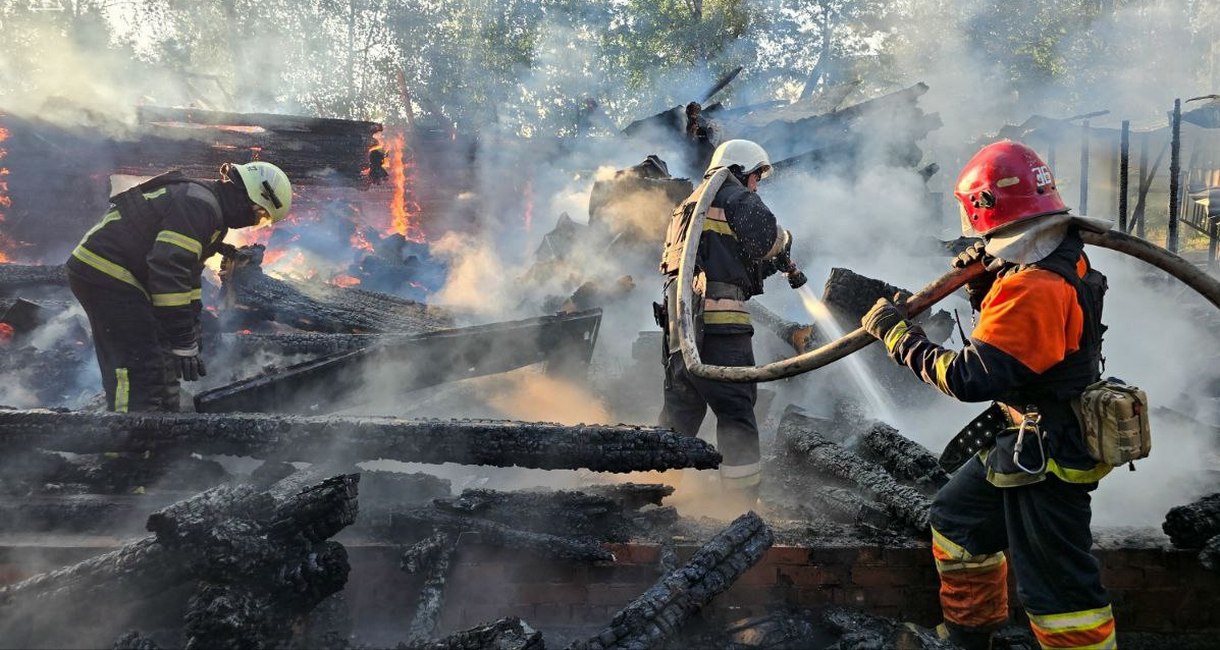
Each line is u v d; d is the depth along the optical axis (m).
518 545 3.22
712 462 3.38
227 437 3.61
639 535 3.39
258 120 12.77
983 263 2.64
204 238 4.32
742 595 3.26
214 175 12.56
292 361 5.76
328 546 2.77
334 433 3.54
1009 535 2.63
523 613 3.26
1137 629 3.21
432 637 2.75
